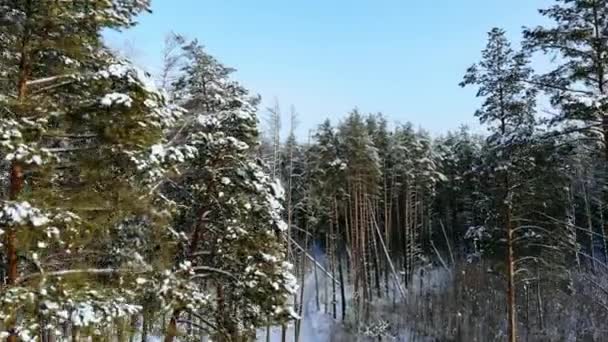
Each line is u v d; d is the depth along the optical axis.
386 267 41.50
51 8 7.53
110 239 8.85
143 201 8.66
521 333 30.55
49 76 8.28
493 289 36.03
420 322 34.19
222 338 12.29
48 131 7.57
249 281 11.95
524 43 13.98
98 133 7.84
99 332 7.72
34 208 6.82
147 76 8.37
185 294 10.51
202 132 12.78
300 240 45.34
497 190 18.47
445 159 47.91
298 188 37.41
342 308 36.62
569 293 31.52
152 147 8.23
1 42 7.71
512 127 17.38
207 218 13.06
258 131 13.36
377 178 37.47
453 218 48.09
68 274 7.62
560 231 19.91
